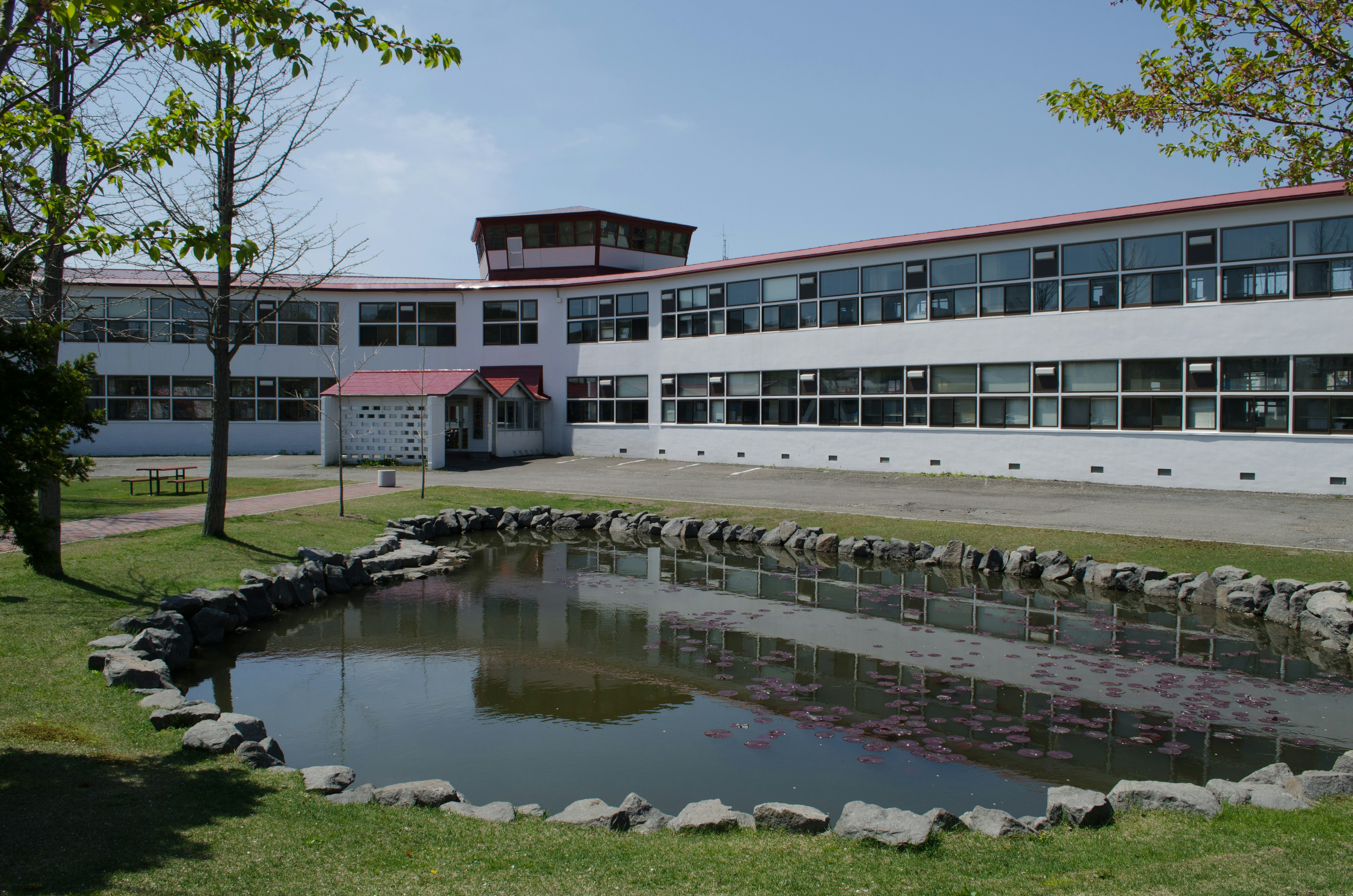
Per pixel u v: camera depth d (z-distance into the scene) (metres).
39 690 8.04
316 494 23.62
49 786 5.79
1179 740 8.30
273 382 37.00
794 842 5.41
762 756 7.87
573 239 40.66
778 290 31.81
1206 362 23.44
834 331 30.36
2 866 4.51
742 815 5.87
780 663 10.88
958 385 27.81
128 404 35.94
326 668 10.73
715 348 33.53
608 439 36.56
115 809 5.44
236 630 12.45
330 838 5.18
